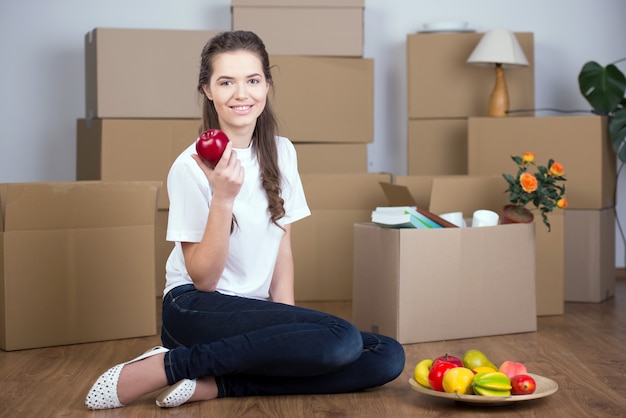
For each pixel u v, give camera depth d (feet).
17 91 15.28
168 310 7.48
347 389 7.51
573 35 16.02
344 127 14.03
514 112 14.42
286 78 13.83
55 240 9.76
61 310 9.84
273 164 7.57
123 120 13.23
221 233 6.94
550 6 15.97
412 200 11.08
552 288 11.73
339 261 13.03
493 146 12.94
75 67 15.37
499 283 10.30
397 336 9.65
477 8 15.93
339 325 7.02
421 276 9.75
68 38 15.35
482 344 9.84
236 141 7.50
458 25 14.66
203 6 15.52
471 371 7.09
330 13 13.89
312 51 13.89
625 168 16.08
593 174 12.69
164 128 13.37
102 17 15.39
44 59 15.31
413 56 14.56
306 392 7.47
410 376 8.26
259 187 7.54
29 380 8.29
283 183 7.82
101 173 13.19
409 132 14.67
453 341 9.97
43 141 15.35
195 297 7.36
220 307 7.20
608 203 13.25
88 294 10.00
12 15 15.23
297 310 7.12
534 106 14.97
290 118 13.87
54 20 15.31
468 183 11.25
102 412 7.02
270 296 8.07
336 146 14.08
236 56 7.30
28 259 9.62
